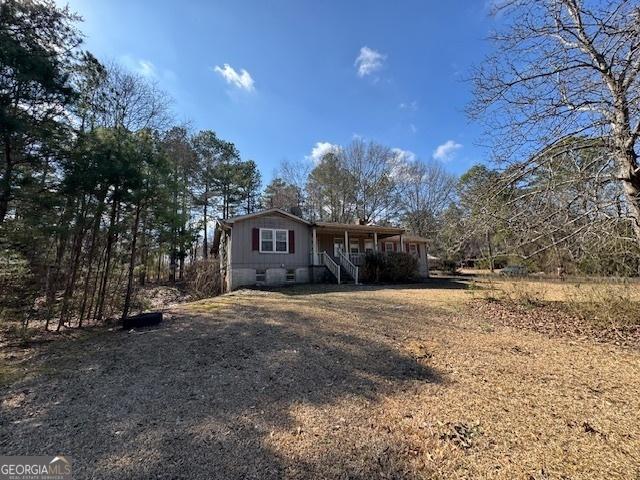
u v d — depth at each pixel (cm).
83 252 788
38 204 662
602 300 714
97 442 279
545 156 609
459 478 238
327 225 1672
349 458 261
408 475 243
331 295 1098
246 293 1188
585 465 248
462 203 789
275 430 300
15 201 649
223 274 1634
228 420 317
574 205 591
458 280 1908
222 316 729
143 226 859
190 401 356
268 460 257
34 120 640
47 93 637
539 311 816
